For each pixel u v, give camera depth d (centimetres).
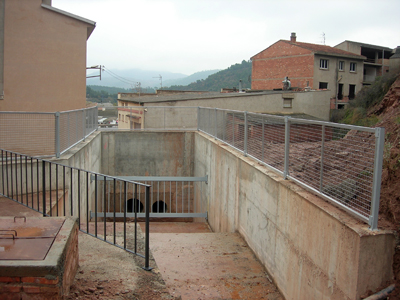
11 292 332
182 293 613
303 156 602
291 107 2998
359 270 397
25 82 1377
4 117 781
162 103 2216
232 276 689
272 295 620
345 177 488
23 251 356
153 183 1725
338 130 511
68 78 1448
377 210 407
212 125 1342
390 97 1884
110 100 10281
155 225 1407
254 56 4228
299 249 545
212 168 1242
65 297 377
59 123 830
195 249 833
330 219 455
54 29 1409
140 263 500
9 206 678
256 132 836
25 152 800
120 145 1698
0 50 1331
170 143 1709
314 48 3719
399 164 504
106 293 411
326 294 462
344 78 3875
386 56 4588
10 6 1336
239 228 914
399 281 393
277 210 641
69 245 396
